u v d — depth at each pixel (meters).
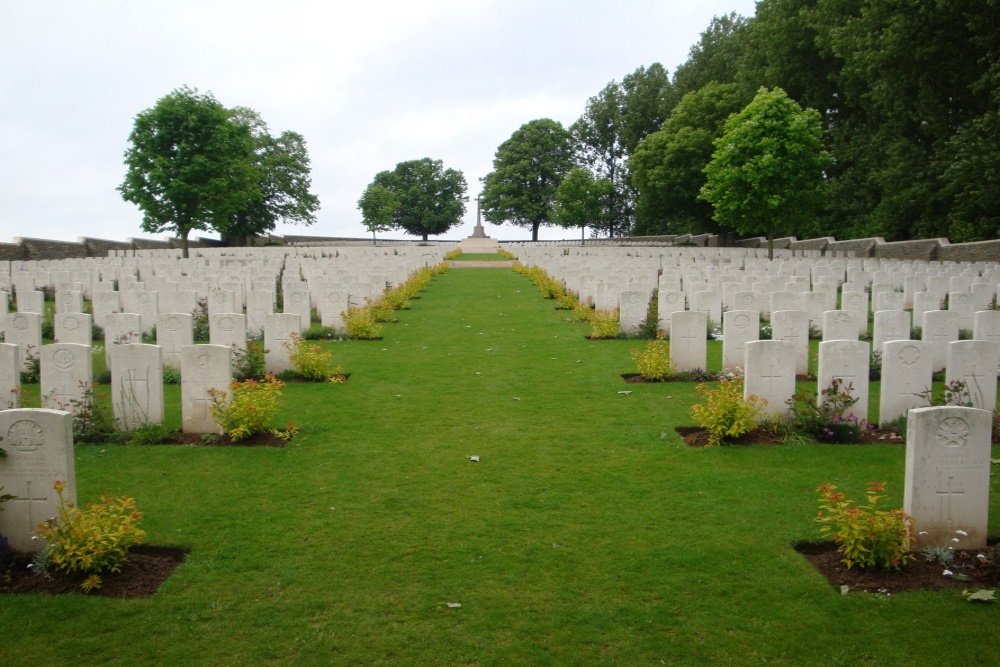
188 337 12.64
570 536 6.45
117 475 7.89
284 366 12.80
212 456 8.52
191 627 5.07
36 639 4.92
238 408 8.95
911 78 33.47
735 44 61.47
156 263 29.91
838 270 26.64
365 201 81.19
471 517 6.85
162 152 36.97
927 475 5.88
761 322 18.95
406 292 24.66
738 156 31.91
